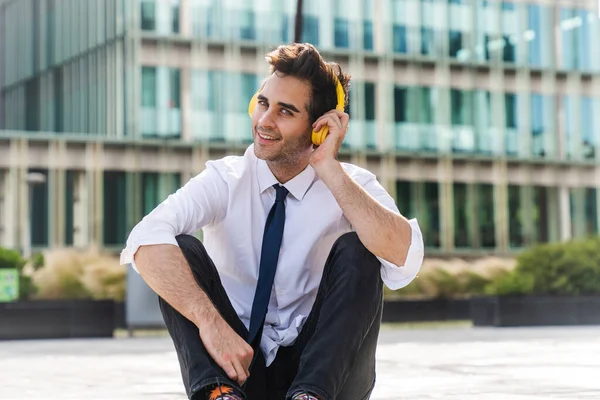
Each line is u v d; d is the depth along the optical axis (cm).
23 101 4409
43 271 2180
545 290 2169
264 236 289
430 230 3956
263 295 284
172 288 261
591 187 4150
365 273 266
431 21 4016
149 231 270
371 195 290
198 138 3716
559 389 634
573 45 4166
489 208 4031
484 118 4053
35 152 3603
